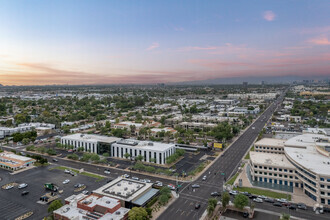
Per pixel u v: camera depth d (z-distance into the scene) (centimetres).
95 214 12456
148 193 15288
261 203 14975
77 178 19000
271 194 16025
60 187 17312
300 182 16938
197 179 18688
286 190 16662
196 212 13888
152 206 14475
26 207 14488
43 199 15362
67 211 12888
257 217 13400
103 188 15388
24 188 17162
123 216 12344
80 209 13125
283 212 13875
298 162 16962
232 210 14238
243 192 16212
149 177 19138
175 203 14950
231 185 17512
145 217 12531
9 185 17588
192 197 15738
